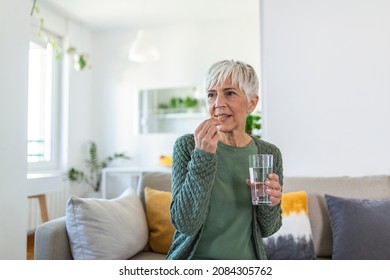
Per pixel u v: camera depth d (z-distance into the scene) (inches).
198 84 171.6
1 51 65.2
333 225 65.9
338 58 86.0
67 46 164.7
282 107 89.5
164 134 176.1
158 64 177.2
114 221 62.1
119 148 181.6
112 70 183.5
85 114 179.0
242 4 151.0
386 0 83.7
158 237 70.4
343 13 86.1
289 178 77.2
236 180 42.7
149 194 75.4
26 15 72.1
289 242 64.4
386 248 60.0
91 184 179.9
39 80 152.2
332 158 85.7
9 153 66.7
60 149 164.6
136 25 176.2
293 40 89.3
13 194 67.5
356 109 84.5
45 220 113.7
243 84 42.1
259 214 43.1
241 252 40.7
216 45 169.6
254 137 48.2
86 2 147.3
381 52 83.5
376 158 83.0
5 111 65.9
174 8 154.9
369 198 70.5
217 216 40.9
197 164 37.4
